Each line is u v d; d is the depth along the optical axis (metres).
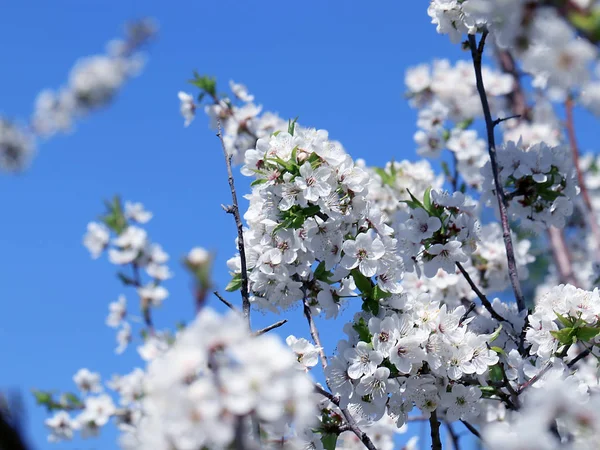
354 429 0.85
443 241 0.91
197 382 0.67
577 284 1.12
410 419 0.97
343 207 0.88
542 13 0.72
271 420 0.67
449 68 1.30
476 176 1.19
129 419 1.13
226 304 0.81
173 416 0.66
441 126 1.23
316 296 0.91
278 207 0.88
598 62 0.72
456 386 0.86
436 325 0.85
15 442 0.37
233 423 0.66
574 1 0.68
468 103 1.26
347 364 0.85
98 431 1.13
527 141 1.22
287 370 0.67
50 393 1.15
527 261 1.12
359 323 0.85
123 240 1.12
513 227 1.14
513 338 0.91
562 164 0.97
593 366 0.97
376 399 0.85
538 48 0.73
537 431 0.70
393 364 0.85
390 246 0.87
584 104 0.76
